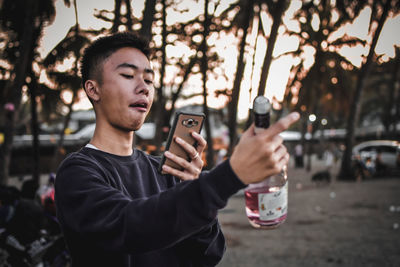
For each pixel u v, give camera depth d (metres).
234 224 7.98
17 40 8.64
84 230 0.79
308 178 18.27
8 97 9.34
